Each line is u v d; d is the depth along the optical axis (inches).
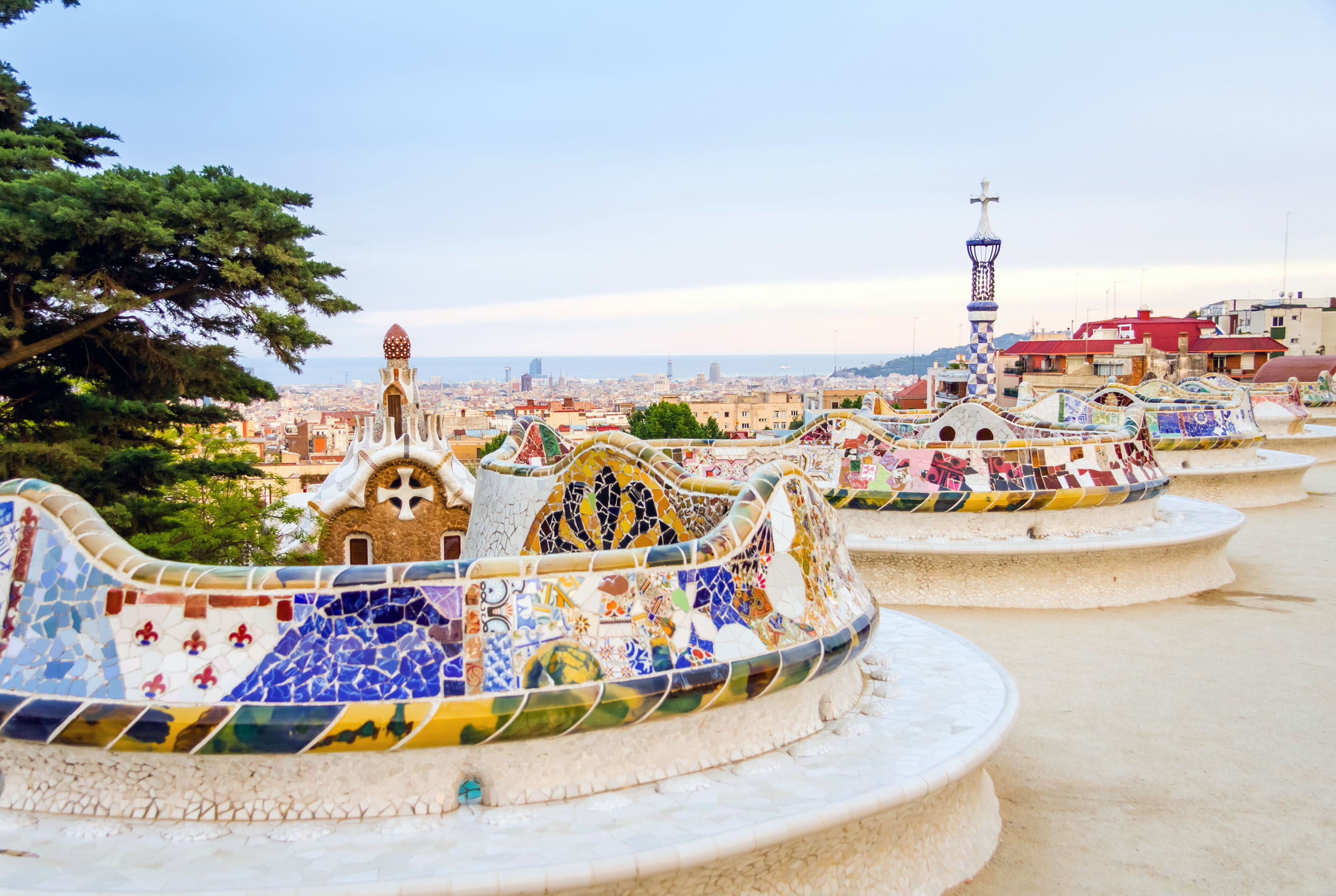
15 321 541.0
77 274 541.0
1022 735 376.2
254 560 622.2
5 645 241.6
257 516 629.6
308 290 582.9
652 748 256.7
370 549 556.1
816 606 289.0
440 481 553.6
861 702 319.0
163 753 233.0
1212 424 938.7
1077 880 273.6
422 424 557.9
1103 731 379.2
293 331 563.2
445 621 241.3
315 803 235.0
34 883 207.3
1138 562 571.2
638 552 261.4
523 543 414.0
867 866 254.1
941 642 387.5
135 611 239.1
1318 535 776.9
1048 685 430.3
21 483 251.8
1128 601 565.3
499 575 247.0
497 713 233.9
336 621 238.5
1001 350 3403.1
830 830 237.3
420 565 244.4
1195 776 338.0
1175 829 301.4
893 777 258.7
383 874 210.7
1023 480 569.0
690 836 226.7
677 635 257.8
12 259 505.7
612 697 243.1
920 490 570.3
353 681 233.9
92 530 246.8
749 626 268.8
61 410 617.6
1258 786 330.0
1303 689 422.9
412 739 231.6
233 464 642.2
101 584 241.3
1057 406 934.4
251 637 236.8
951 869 271.1
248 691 231.6
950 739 286.0
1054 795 325.7
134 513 586.9
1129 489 586.2
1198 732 376.8
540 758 245.0
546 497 404.8
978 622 525.7
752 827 227.3
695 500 335.3
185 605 238.7
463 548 510.3
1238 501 914.7
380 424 557.9
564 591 251.1
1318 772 340.5
